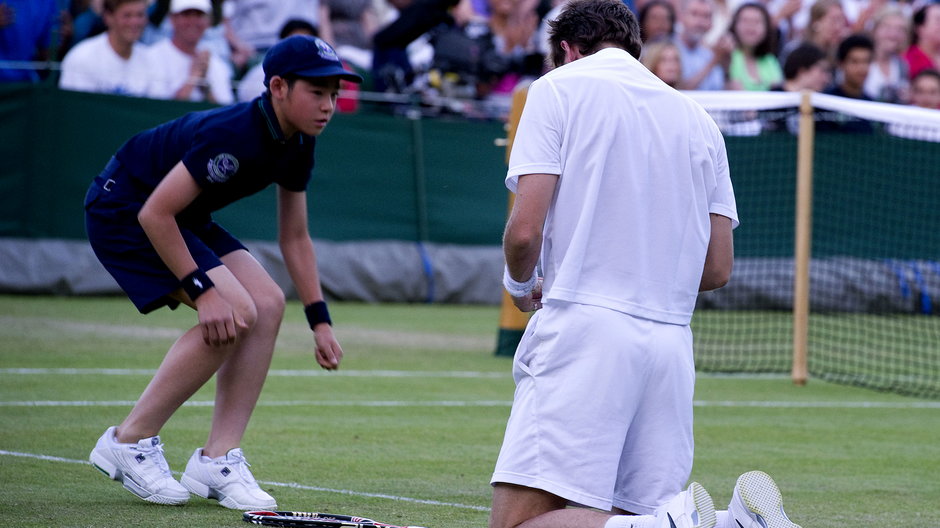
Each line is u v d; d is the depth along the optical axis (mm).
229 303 15984
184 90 49188
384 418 25250
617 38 13258
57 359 31156
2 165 45719
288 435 22812
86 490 17172
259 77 51531
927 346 45156
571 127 12492
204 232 16953
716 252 13234
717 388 32656
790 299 53719
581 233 12375
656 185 12672
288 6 53281
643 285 12516
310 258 17516
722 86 55406
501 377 32094
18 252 45688
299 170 16734
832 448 23750
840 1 62031
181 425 23219
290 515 15344
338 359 17469
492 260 53156
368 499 17562
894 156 54219
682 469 12852
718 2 60531
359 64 56438
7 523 14867
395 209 52094
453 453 21703
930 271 54719
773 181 53469
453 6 53875
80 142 46906
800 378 34188
